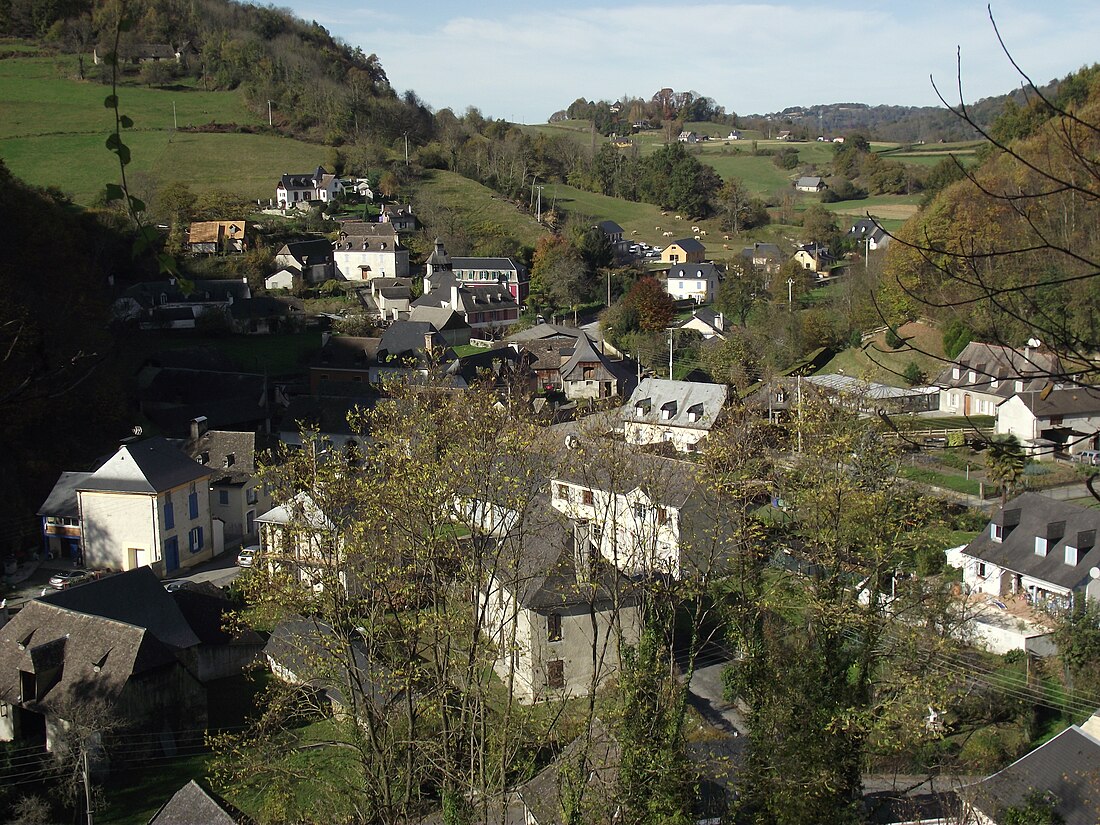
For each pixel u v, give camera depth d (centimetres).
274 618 1989
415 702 2045
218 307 8812
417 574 1919
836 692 2172
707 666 3272
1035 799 2247
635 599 3000
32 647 3086
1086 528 3472
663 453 3494
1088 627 3030
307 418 5881
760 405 5225
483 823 1839
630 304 8662
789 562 2831
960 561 3731
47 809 2578
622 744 2045
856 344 6831
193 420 5462
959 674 2738
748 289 9231
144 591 3534
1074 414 5100
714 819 2261
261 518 4212
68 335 5409
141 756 2977
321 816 2119
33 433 5181
